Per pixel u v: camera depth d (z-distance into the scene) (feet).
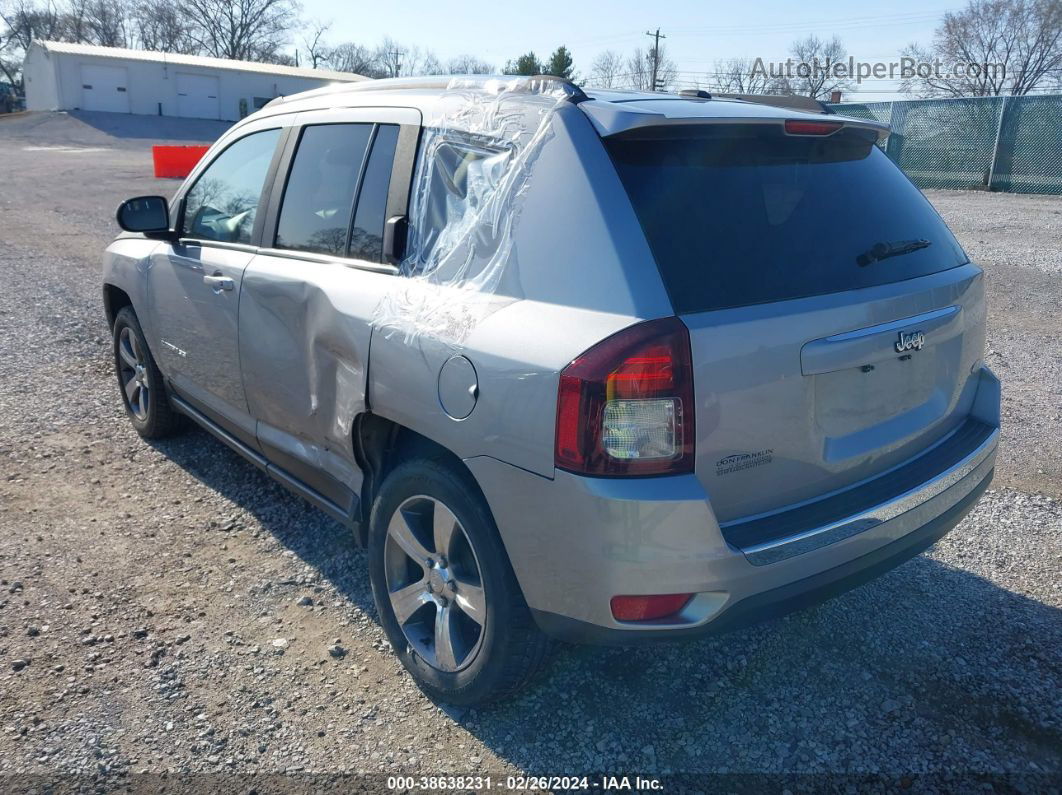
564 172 8.45
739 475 7.98
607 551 7.59
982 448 10.05
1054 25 159.22
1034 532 13.47
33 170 85.87
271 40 267.18
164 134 154.30
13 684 10.03
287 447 12.19
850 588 8.82
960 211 51.96
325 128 11.91
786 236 8.56
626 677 10.23
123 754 9.03
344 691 10.05
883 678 10.11
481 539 8.73
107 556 12.96
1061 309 27.63
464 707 9.71
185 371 14.82
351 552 13.10
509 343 8.21
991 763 8.81
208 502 14.79
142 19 272.92
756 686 10.03
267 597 11.94
